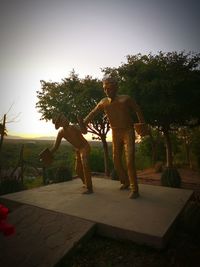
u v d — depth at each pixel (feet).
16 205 16.60
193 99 37.06
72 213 14.25
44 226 13.10
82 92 46.78
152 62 39.63
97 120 46.34
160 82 35.73
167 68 38.88
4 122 28.32
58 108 49.21
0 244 11.64
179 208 15.16
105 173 46.83
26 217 14.17
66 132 18.54
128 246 12.05
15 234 12.47
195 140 51.90
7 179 22.40
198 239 12.78
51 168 34.42
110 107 18.47
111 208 15.12
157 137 59.26
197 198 21.29
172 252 11.55
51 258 10.62
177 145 60.49
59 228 12.86
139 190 19.86
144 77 38.91
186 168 50.65
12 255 10.87
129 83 38.86
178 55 39.50
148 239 11.67
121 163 19.57
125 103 18.04
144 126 18.67
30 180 34.71
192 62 39.11
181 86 36.73
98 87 46.42
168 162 44.73
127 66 41.81
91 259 11.26
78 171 20.03
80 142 18.66
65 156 68.90
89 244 12.34
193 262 10.83
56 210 14.73
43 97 51.80
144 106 37.55
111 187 20.72
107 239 12.75
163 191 19.54
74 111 47.83
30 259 10.58
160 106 36.01
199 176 39.60
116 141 18.98
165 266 10.64
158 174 41.86
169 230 12.40
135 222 12.97
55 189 20.04
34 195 18.10
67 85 51.37
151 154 61.26
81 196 17.81
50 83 52.29
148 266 10.67
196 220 13.30
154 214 14.10
